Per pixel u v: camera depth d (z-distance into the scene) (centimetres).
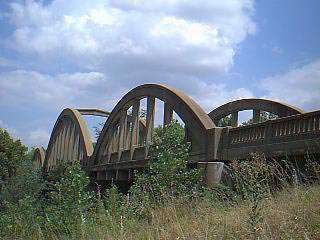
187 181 1755
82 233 1377
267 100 3797
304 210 1002
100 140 5284
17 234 1622
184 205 1461
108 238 1255
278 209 1041
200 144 2628
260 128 2136
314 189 1223
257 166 1356
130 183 4219
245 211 1101
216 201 1498
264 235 875
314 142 1762
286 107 3531
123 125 4750
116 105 4866
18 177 3506
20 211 1808
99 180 4988
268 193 1170
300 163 1842
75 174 1658
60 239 1459
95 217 1490
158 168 1720
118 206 1634
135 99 4356
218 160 2438
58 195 1641
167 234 1105
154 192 1631
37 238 1542
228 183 1731
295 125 1906
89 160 5578
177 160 1730
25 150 5450
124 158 4459
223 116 4369
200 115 2720
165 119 3372
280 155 1934
